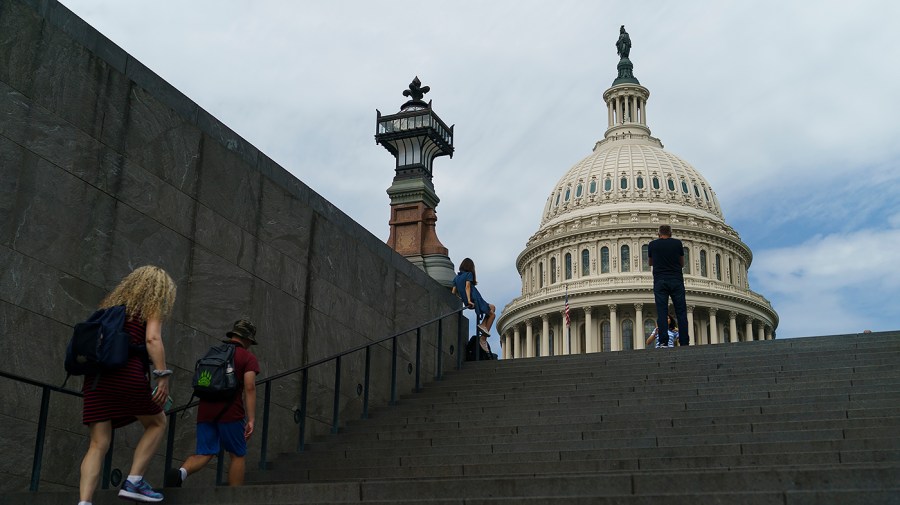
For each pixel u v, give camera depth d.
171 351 11.29
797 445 9.34
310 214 14.41
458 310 17.61
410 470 10.24
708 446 9.66
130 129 11.04
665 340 16.52
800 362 13.08
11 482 9.06
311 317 14.05
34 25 9.90
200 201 12.07
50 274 9.75
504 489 7.61
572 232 105.81
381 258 16.30
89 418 6.90
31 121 9.73
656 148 117.44
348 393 14.63
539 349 105.75
